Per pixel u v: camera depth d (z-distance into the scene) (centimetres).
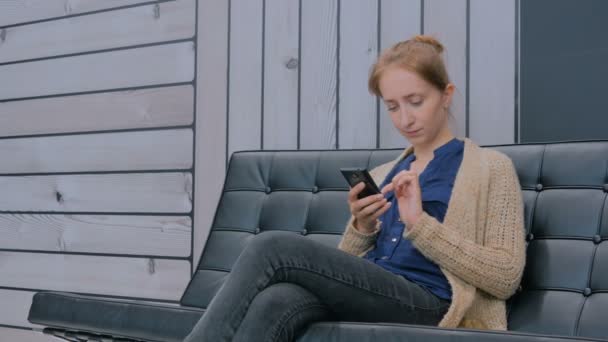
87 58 299
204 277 216
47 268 301
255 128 261
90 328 188
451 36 228
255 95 262
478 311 151
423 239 144
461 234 152
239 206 224
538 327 159
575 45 207
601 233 163
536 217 173
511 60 218
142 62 286
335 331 127
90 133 296
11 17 319
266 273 129
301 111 253
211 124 270
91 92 297
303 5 255
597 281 158
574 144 176
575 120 206
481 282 145
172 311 177
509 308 166
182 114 276
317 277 133
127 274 283
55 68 306
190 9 277
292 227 213
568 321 156
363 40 243
